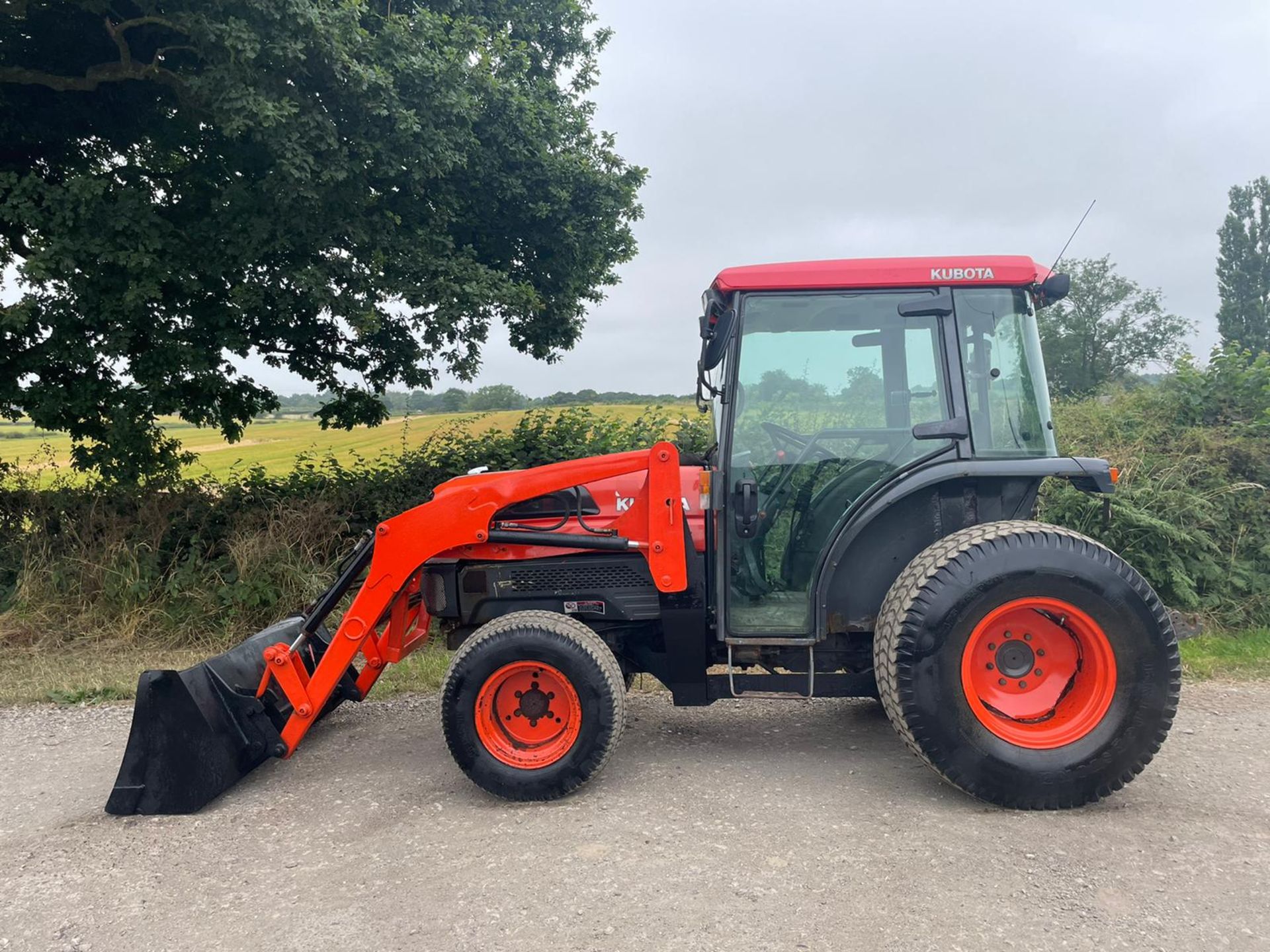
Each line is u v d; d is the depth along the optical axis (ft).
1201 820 10.62
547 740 12.16
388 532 13.03
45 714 17.28
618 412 28.07
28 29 25.30
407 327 28.25
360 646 13.10
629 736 14.47
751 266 12.51
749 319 12.57
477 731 12.00
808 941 8.20
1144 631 10.85
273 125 20.21
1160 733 10.87
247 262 22.61
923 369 12.41
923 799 11.50
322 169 21.54
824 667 13.07
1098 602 10.84
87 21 25.13
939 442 12.34
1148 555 21.15
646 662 13.53
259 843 10.96
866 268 12.28
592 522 13.32
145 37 25.29
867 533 12.46
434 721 15.89
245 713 12.86
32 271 20.71
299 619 15.51
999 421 12.33
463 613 13.71
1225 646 19.29
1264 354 24.64
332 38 20.47
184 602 23.89
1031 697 11.44
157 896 9.66
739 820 10.94
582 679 11.74
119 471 26.00
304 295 23.52
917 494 12.40
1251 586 21.54
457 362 28.84
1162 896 8.81
